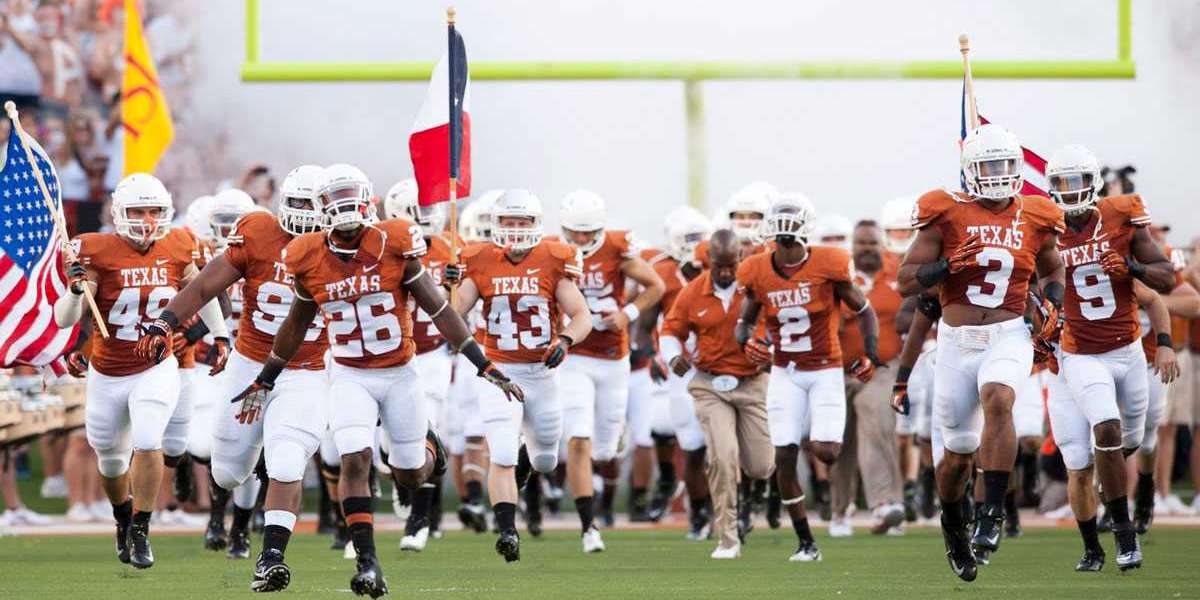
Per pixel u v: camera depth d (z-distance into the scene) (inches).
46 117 2224.4
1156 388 1334.9
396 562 1331.2
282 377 1050.7
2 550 1457.9
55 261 1344.7
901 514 1604.3
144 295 1206.3
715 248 1334.9
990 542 1093.8
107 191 2272.4
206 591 1096.2
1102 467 1169.4
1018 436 1573.6
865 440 1608.0
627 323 1454.2
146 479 1224.8
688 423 1583.4
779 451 1315.2
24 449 2192.4
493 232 1315.2
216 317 1218.0
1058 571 1203.2
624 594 1064.8
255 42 2257.6
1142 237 1190.3
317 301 992.2
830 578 1175.0
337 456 1417.3
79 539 1587.1
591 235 1467.8
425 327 1537.9
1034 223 1077.8
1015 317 1080.2
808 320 1305.4
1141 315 1347.2
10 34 2220.7
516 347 1315.2
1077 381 1189.1
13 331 1336.1
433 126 1286.9
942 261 1066.1
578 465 1411.2
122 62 2282.2
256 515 1624.0
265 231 1102.4
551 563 1316.4
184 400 1301.7
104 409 1216.8
